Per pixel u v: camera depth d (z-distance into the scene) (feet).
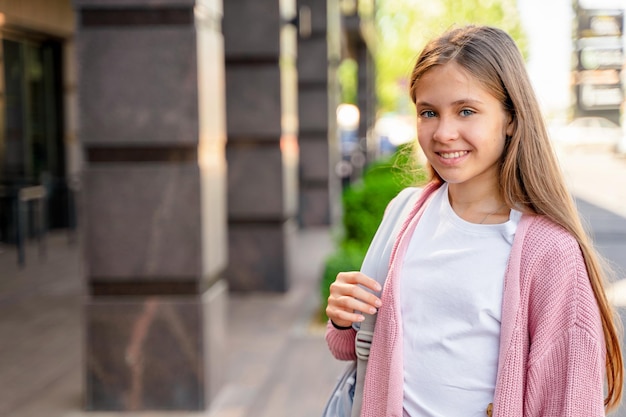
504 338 5.29
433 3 64.80
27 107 41.32
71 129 44.45
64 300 28.43
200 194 15.72
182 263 15.81
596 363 5.15
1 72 38.73
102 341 16.10
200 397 16.14
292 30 30.96
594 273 5.41
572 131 128.67
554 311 5.24
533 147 5.46
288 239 29.43
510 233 5.47
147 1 15.53
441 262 5.60
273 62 28.12
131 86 15.67
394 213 6.35
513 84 5.44
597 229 45.19
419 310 5.62
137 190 15.80
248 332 23.54
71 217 42.14
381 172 31.35
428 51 5.65
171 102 15.62
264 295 29.01
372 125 87.66
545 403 5.26
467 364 5.42
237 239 29.09
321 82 48.52
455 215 5.69
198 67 15.56
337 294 5.97
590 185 78.84
